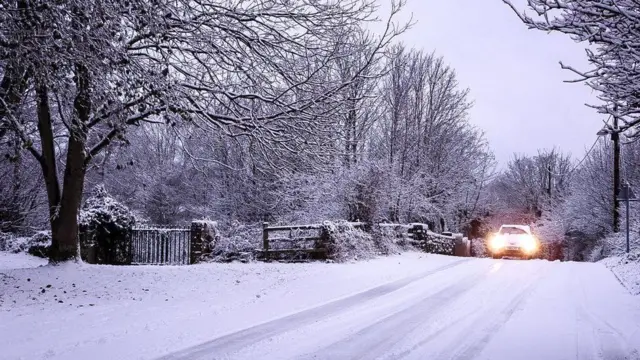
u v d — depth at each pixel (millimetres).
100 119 10844
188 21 11578
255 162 14578
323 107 13828
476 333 7707
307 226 17812
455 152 34906
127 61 9328
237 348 6859
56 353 6539
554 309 9508
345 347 6949
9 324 8070
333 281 12820
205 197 31125
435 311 9367
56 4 8656
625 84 6102
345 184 20703
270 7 13344
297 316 8930
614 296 10914
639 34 5562
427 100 33000
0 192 21797
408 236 23719
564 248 54531
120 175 33969
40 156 14336
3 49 8078
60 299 10328
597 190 37250
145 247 20234
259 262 17609
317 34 13656
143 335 7500
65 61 8969
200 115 12922
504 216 66375
